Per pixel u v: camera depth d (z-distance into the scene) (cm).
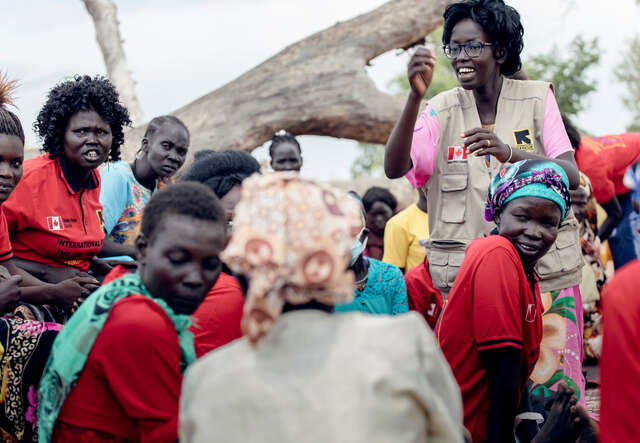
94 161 410
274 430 171
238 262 178
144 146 504
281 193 181
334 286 176
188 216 235
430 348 186
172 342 241
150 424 238
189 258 236
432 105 430
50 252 402
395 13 962
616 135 646
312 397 172
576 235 420
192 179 357
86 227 417
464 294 319
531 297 322
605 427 200
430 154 421
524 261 326
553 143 414
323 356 177
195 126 881
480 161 416
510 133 418
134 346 235
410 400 175
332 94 911
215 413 179
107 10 1195
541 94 420
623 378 195
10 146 349
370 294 392
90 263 430
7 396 314
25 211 391
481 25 404
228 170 357
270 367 178
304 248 174
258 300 174
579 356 414
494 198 335
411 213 623
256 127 893
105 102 414
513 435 311
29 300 364
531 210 319
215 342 280
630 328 195
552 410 303
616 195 653
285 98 903
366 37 948
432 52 359
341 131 930
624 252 657
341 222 181
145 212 245
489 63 408
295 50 942
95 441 245
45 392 257
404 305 397
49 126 404
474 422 325
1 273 356
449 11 415
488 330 307
